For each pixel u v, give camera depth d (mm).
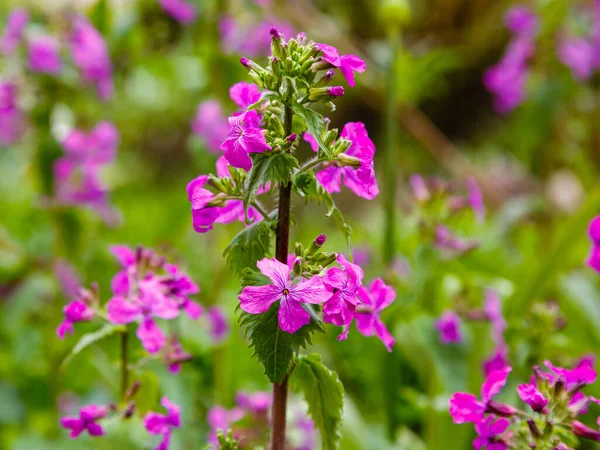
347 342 834
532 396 501
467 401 514
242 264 494
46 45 750
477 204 677
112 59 848
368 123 1556
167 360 557
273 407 504
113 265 835
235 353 826
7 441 761
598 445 633
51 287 818
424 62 823
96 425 541
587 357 612
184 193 1253
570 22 1003
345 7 1436
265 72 484
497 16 1442
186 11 833
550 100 999
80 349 539
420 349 747
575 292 800
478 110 1581
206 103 827
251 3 847
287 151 483
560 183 1255
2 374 820
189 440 649
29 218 987
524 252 1031
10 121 812
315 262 490
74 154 784
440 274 698
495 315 661
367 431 694
